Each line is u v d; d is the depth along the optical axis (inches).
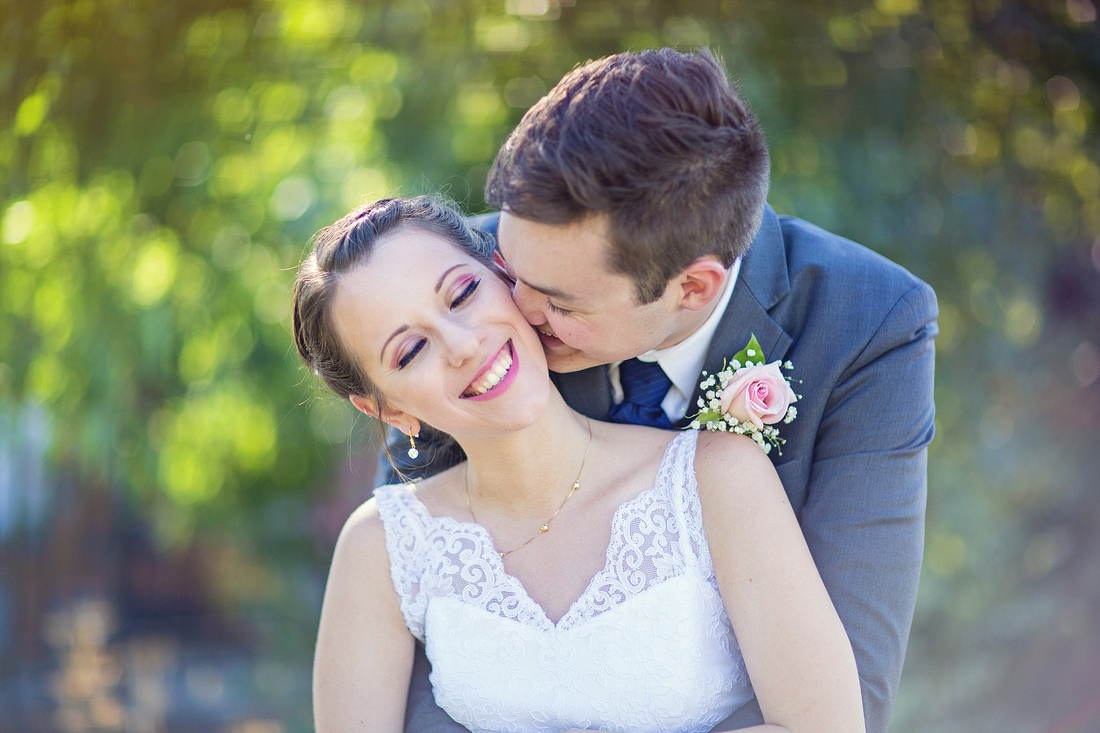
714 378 68.0
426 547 66.6
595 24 150.0
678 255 57.8
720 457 62.9
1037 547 179.6
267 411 161.2
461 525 66.5
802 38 150.5
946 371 162.4
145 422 163.0
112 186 157.9
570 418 66.9
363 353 61.6
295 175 152.4
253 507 174.7
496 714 63.3
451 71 149.8
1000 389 170.1
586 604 62.1
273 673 190.2
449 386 59.7
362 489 182.2
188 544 189.9
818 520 67.3
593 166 54.5
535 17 150.3
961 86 155.6
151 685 190.7
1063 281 173.9
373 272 60.2
